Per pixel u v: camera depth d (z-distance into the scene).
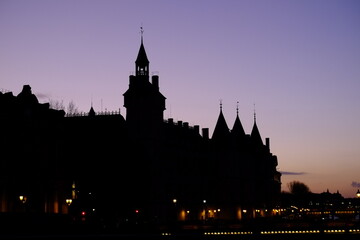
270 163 197.50
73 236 60.81
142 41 121.25
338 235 65.38
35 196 82.19
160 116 120.94
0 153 76.38
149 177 105.88
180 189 129.00
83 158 98.50
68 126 94.25
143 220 96.44
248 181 167.12
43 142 85.19
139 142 107.44
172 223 103.25
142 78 119.38
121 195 94.75
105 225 79.75
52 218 77.50
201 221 116.62
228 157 153.12
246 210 162.62
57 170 87.62
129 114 119.00
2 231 64.31
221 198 150.38
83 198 95.06
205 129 153.62
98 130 101.06
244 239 66.50
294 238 66.38
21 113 80.50
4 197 76.19
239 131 168.62
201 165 142.25
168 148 124.44
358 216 105.38
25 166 80.62
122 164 97.12
